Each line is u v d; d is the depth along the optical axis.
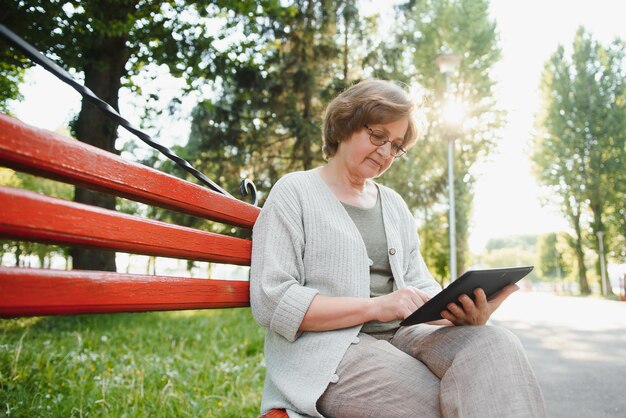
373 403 1.50
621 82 32.94
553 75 34.69
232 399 3.13
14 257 18.47
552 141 34.31
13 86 8.77
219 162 14.05
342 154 1.90
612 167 32.12
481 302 1.61
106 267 10.27
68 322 6.96
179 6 9.92
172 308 1.27
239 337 5.89
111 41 9.52
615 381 4.68
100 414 2.60
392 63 15.22
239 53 11.37
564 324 9.84
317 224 1.72
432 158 17.16
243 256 1.64
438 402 1.50
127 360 4.01
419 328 1.80
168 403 2.81
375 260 1.88
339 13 14.49
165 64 10.26
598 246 32.41
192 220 13.85
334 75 15.05
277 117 13.84
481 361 1.41
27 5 7.16
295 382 1.53
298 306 1.53
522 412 1.28
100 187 1.07
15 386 2.89
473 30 27.25
